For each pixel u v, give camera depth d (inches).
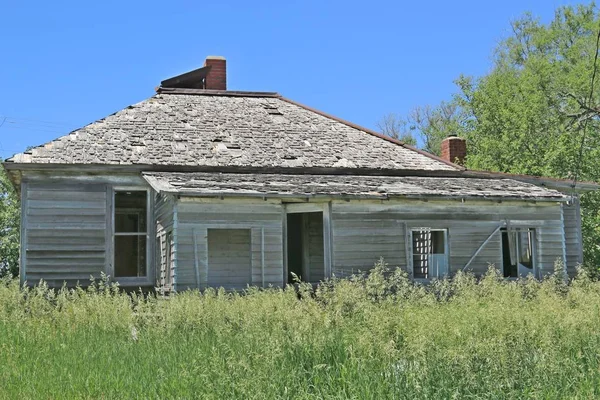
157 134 888.3
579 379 345.4
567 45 1952.5
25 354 422.0
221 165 827.4
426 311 438.0
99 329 505.4
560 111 1501.0
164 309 530.3
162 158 821.9
